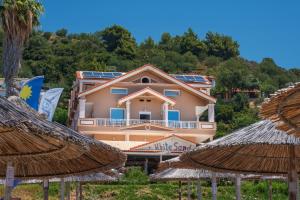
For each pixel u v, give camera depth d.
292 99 6.96
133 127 46.50
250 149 11.38
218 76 85.12
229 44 117.19
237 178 14.66
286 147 11.28
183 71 100.81
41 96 21.02
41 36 96.00
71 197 31.83
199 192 22.30
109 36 104.25
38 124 7.82
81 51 94.19
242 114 69.12
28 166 11.26
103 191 34.12
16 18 25.34
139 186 35.09
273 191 35.50
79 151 9.45
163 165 17.58
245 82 83.44
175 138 43.31
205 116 60.47
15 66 25.09
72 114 56.44
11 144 9.34
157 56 102.06
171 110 49.19
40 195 32.12
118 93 48.44
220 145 10.14
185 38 116.62
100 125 46.09
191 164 12.04
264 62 108.19
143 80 48.91
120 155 9.95
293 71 110.00
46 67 82.56
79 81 48.91
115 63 92.31
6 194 9.22
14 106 8.34
